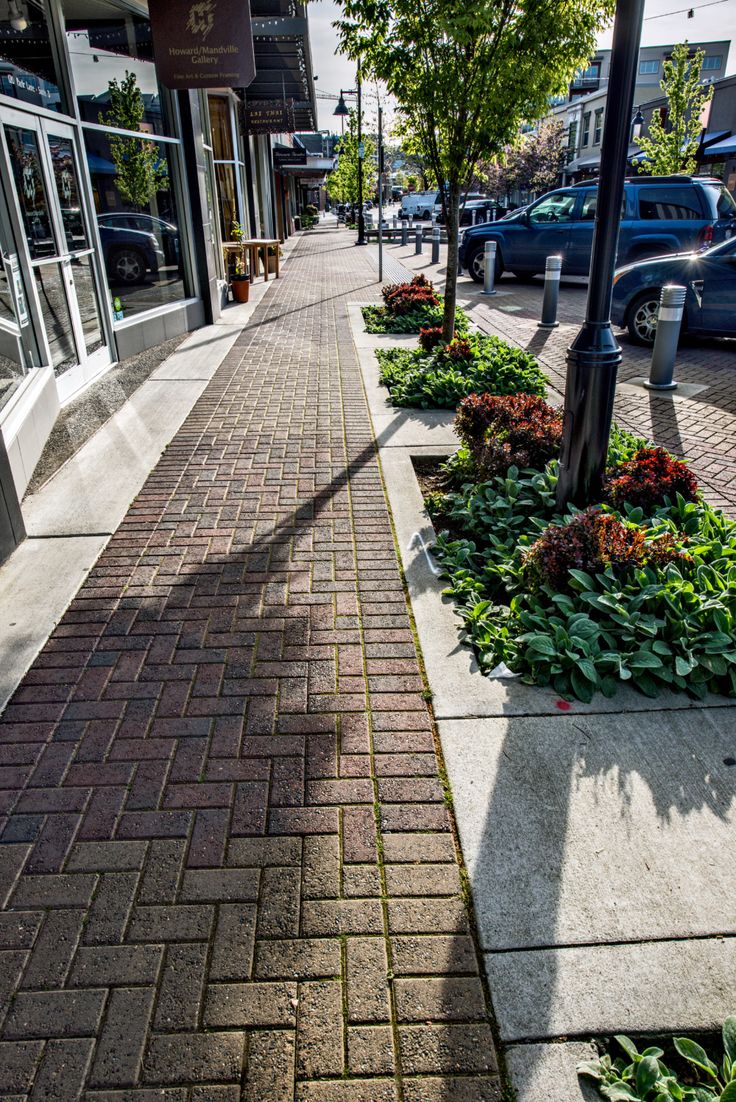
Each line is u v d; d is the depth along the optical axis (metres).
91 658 3.48
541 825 2.56
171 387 8.21
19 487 5.18
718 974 2.09
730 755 2.88
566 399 4.27
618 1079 1.82
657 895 2.31
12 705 3.17
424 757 2.88
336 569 4.27
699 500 4.60
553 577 3.67
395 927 2.22
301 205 58.91
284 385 8.26
